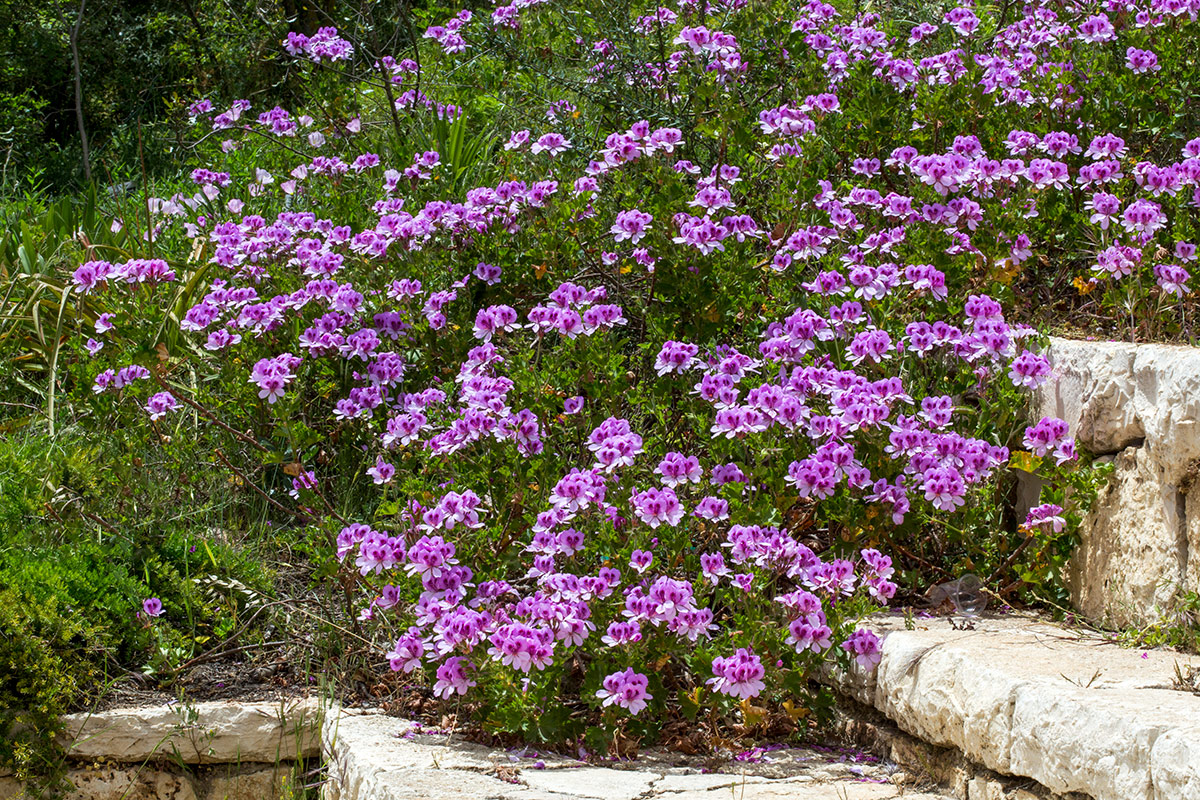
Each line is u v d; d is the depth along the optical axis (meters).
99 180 10.16
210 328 4.84
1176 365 3.36
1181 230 4.27
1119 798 2.48
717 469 3.71
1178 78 4.86
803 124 4.87
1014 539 4.00
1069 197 4.78
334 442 4.76
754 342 4.67
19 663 3.59
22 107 11.23
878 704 3.45
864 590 3.82
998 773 2.95
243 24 10.46
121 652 3.95
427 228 4.91
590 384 4.18
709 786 3.03
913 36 5.88
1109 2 5.21
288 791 3.55
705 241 4.32
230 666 3.97
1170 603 3.34
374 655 3.95
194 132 8.29
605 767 3.23
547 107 6.66
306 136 6.94
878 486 3.76
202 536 4.43
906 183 5.18
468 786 2.94
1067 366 3.91
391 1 9.04
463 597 3.53
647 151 4.67
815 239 4.40
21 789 3.57
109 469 4.44
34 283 5.46
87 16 12.73
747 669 3.14
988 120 5.15
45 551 4.09
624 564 3.48
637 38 6.23
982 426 4.00
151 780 3.66
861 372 4.30
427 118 7.04
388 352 4.63
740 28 5.67
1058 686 2.80
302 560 4.50
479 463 3.89
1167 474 3.35
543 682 3.29
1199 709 2.56
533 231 4.96
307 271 4.84
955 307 4.36
